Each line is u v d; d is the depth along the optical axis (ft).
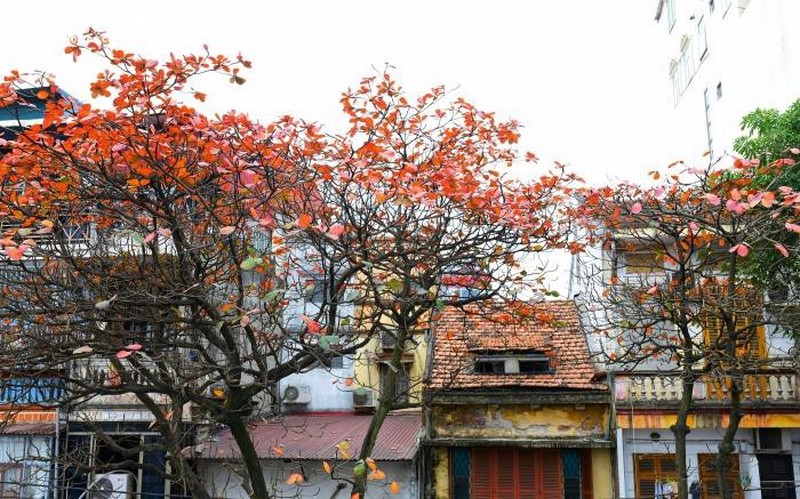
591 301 58.23
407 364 65.92
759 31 72.18
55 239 33.22
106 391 31.94
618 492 54.39
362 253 35.04
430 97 37.99
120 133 29.07
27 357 31.42
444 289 52.85
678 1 106.73
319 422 63.93
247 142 31.45
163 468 57.98
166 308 36.78
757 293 44.50
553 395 56.44
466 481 56.75
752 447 54.90
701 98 94.68
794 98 63.41
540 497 55.93
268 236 37.76
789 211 40.88
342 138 35.86
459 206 35.29
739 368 37.86
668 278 48.91
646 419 54.95
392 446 55.26
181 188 31.17
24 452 55.11
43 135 29.99
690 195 40.11
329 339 26.68
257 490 34.30
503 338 60.03
